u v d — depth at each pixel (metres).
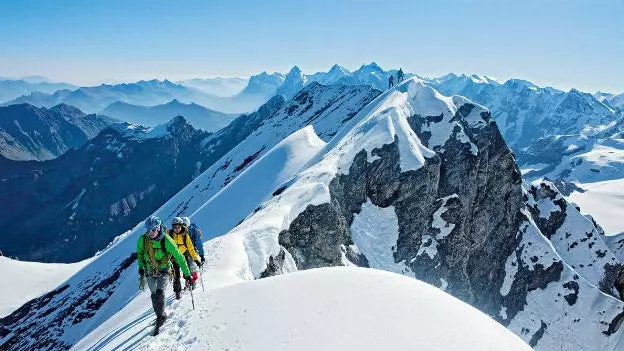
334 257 42.25
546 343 60.34
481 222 62.81
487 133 67.44
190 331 11.89
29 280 122.00
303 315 11.59
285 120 192.62
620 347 59.59
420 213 55.19
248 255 30.16
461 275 55.31
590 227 83.94
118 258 85.75
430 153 58.84
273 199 45.16
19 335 71.69
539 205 87.94
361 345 10.02
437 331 10.81
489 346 10.60
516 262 64.94
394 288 13.29
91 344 15.39
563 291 63.19
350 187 52.69
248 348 10.34
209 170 170.75
